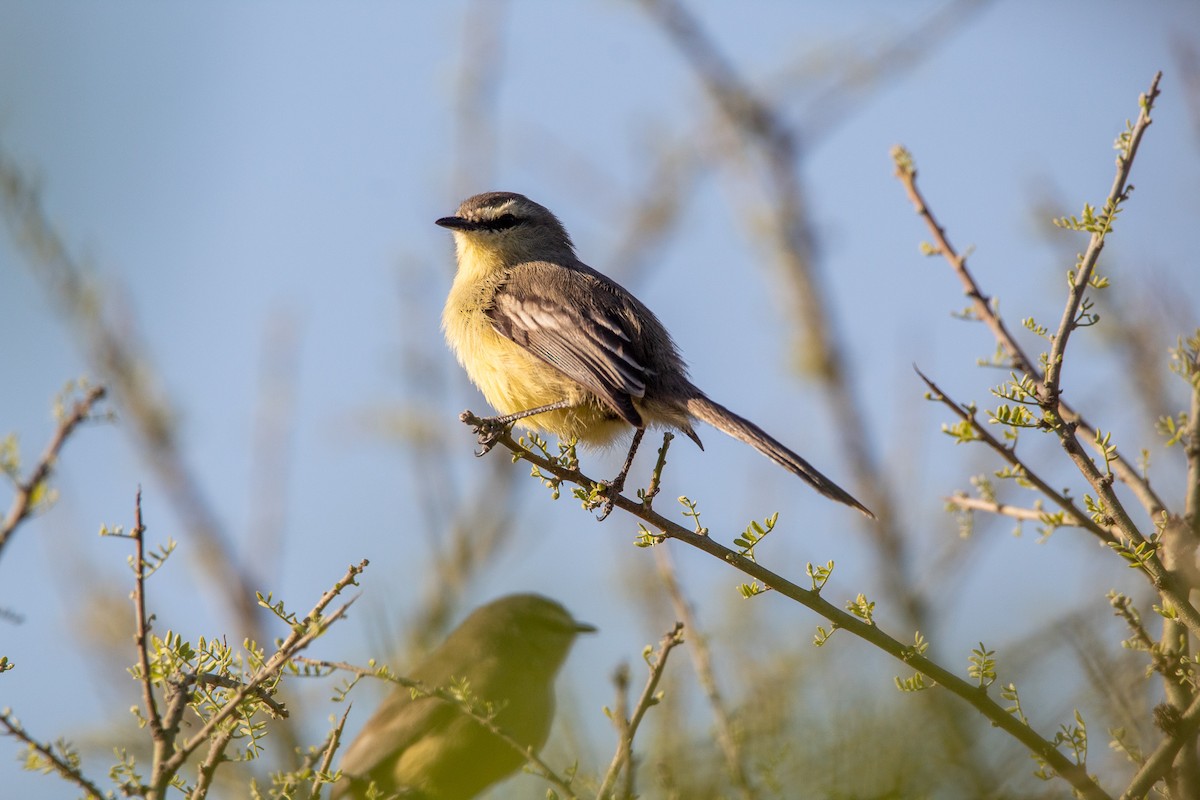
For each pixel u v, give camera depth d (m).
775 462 12.65
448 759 11.98
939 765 9.44
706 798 9.47
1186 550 8.82
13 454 8.09
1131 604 9.04
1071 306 8.58
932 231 10.49
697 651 9.84
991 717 8.44
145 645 8.03
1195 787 8.30
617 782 9.26
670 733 10.19
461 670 12.33
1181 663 8.65
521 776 11.76
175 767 7.73
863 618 8.68
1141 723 9.44
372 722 12.30
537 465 10.54
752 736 9.74
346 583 8.21
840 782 9.31
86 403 8.17
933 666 8.50
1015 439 9.26
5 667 8.29
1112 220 8.53
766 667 10.83
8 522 7.88
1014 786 9.41
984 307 10.34
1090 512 8.66
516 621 12.68
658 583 12.55
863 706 9.79
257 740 9.23
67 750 8.05
